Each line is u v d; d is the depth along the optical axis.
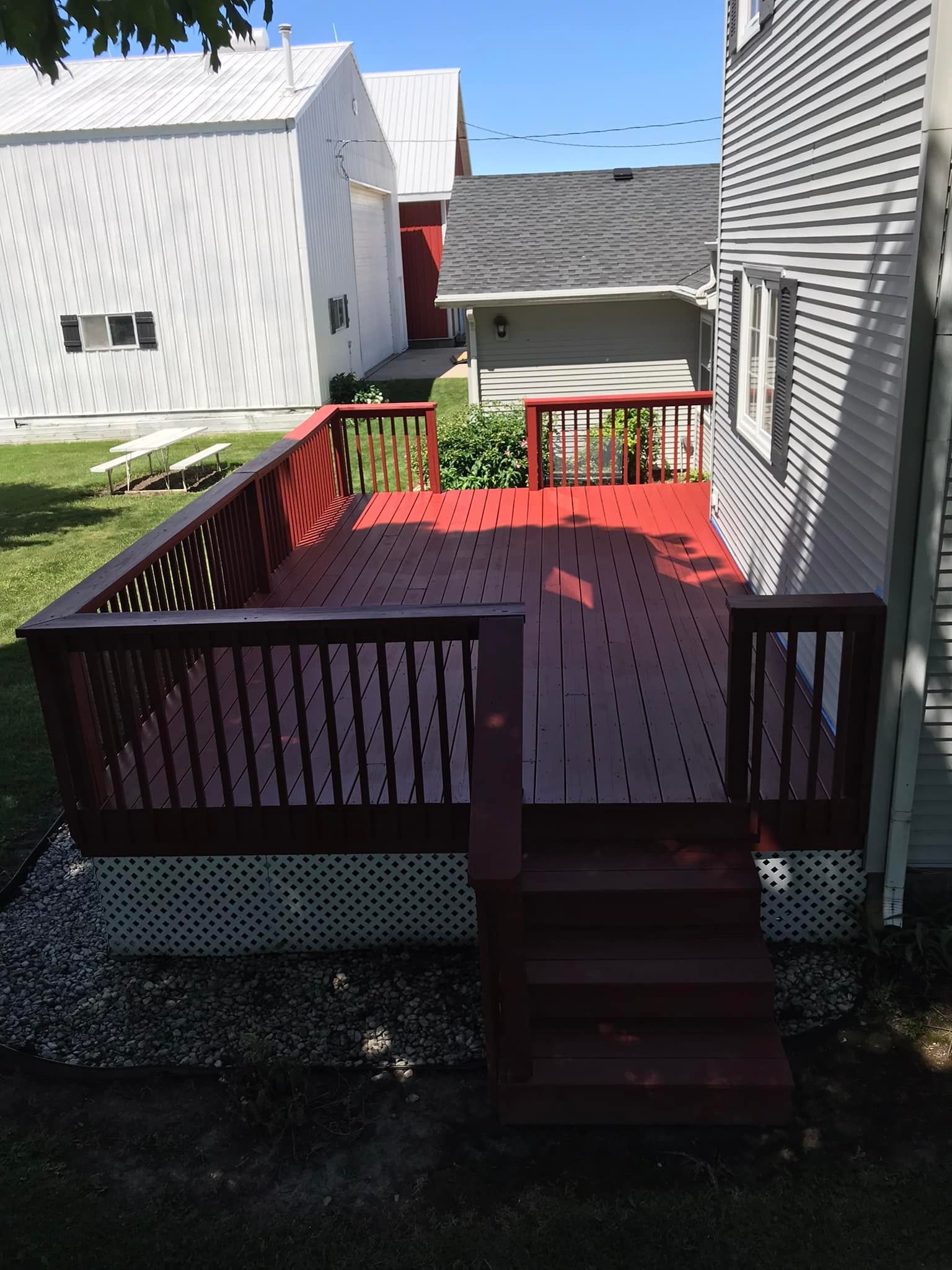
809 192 4.97
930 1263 3.01
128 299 17.17
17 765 6.20
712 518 8.23
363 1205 3.30
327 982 4.35
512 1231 3.18
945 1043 3.81
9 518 12.04
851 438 4.32
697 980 3.64
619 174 16.66
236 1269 3.11
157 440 14.18
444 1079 3.80
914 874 4.25
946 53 3.26
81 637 4.01
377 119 24.33
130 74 18.84
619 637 5.95
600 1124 3.55
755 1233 3.13
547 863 4.04
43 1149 3.58
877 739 3.96
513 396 13.91
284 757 4.65
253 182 16.39
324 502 9.17
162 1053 4.00
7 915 4.92
